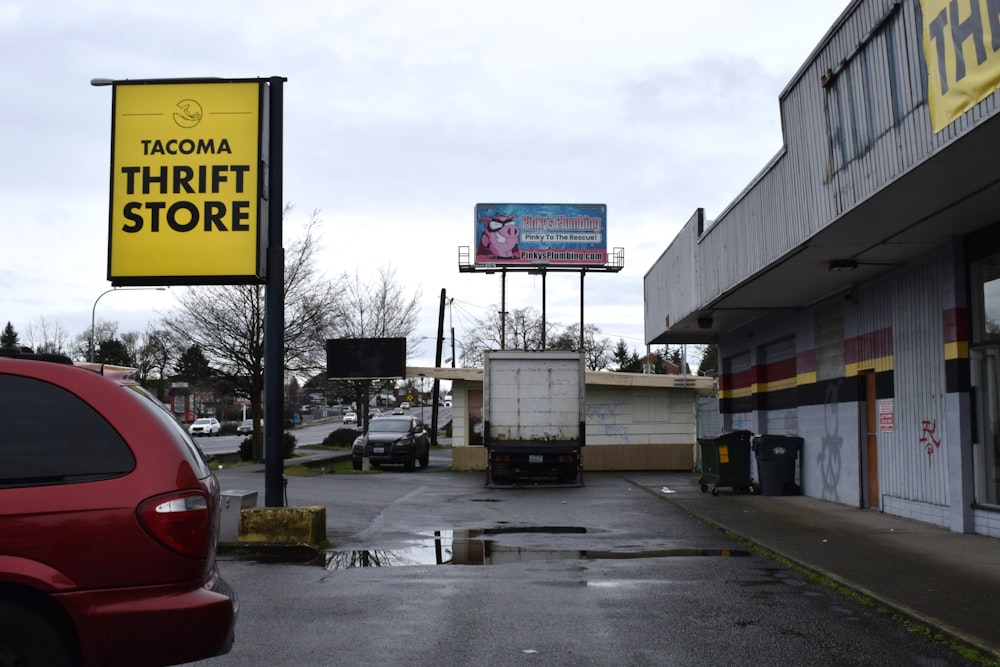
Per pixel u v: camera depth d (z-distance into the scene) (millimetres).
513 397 23188
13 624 4312
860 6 9688
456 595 8672
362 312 51062
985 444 11555
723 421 24156
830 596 8570
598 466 29172
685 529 13648
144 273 12156
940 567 9523
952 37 7641
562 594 8711
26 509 4406
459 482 24344
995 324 11188
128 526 4473
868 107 9586
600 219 44812
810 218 11508
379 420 33125
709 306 18094
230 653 6531
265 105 12539
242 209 12203
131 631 4414
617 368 82062
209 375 35906
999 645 6438
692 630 7270
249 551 11273
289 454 38094
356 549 11750
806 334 17766
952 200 9805
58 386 4707
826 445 16766
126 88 12352
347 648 6688
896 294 13734
